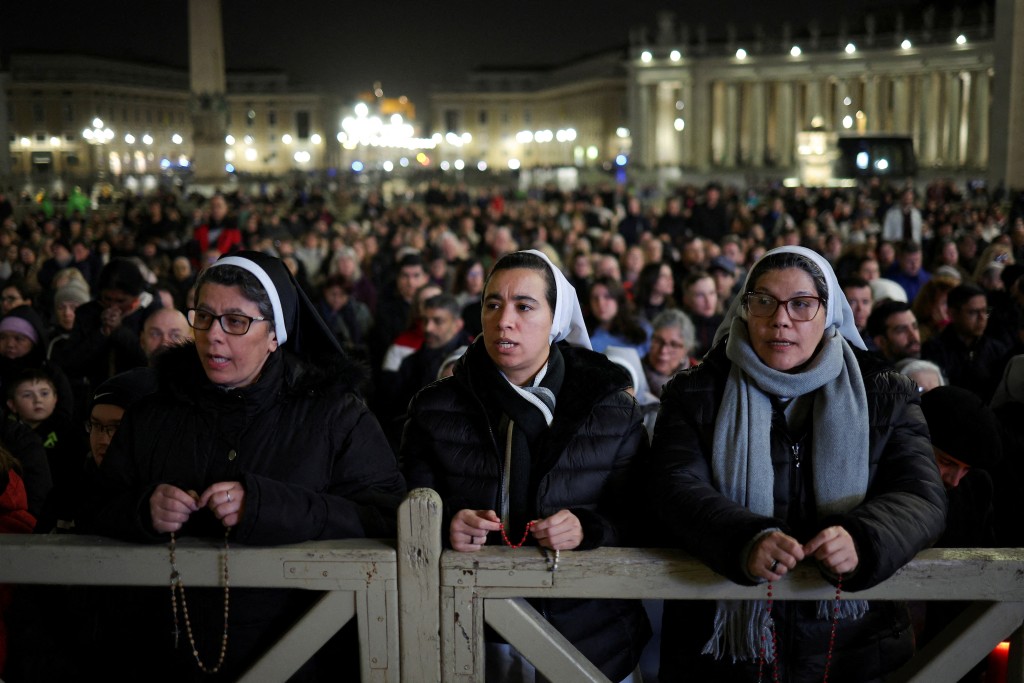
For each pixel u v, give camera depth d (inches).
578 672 117.3
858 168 1742.1
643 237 563.2
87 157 4180.6
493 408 130.0
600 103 4389.8
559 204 1427.2
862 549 109.0
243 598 124.0
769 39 3292.3
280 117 5009.8
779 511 124.0
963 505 157.4
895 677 120.4
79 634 139.0
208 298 124.6
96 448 168.1
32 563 118.3
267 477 125.0
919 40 2871.6
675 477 123.1
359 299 502.3
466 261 436.5
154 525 116.0
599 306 309.4
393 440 274.4
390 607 117.6
